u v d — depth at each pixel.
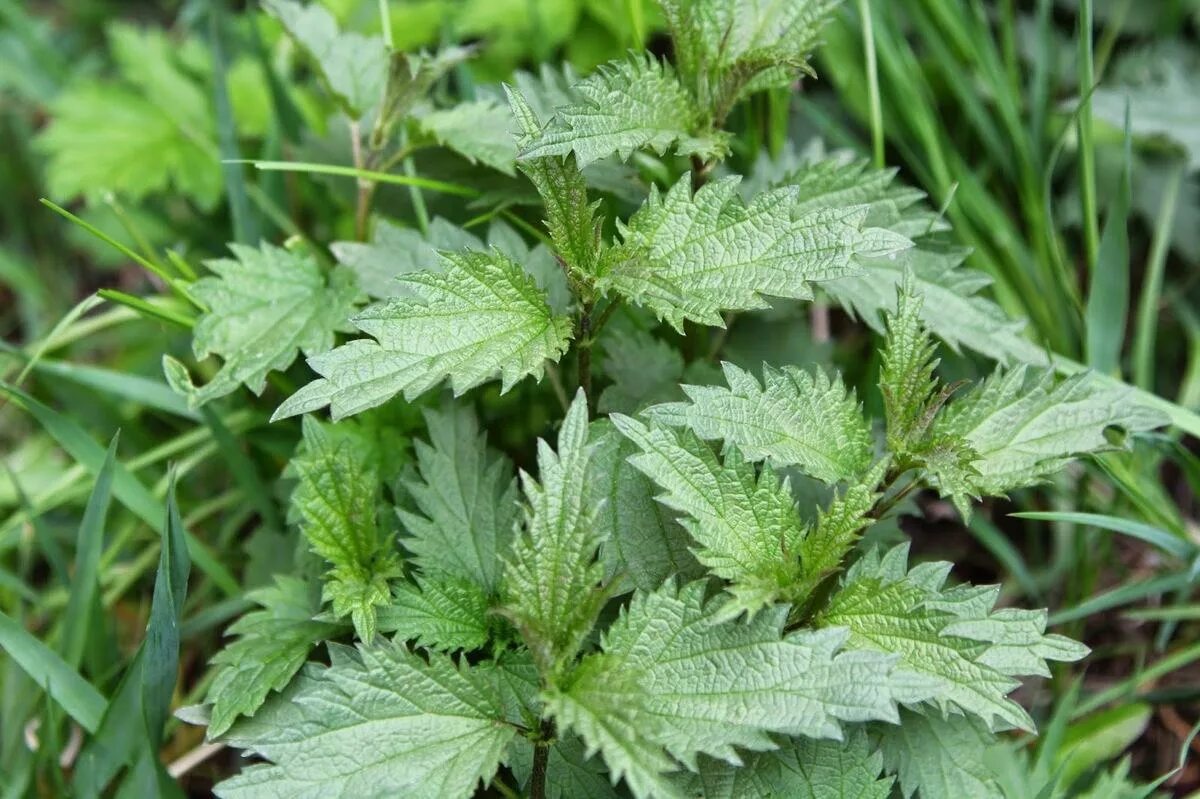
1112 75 0.77
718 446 0.58
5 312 0.85
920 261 0.62
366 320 0.55
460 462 0.60
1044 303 0.71
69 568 0.72
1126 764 0.61
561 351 0.58
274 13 0.66
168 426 0.75
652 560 0.57
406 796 0.54
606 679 0.54
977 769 0.57
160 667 0.59
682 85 0.60
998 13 0.76
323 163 0.68
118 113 0.78
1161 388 0.74
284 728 0.54
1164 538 0.62
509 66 0.77
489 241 0.62
